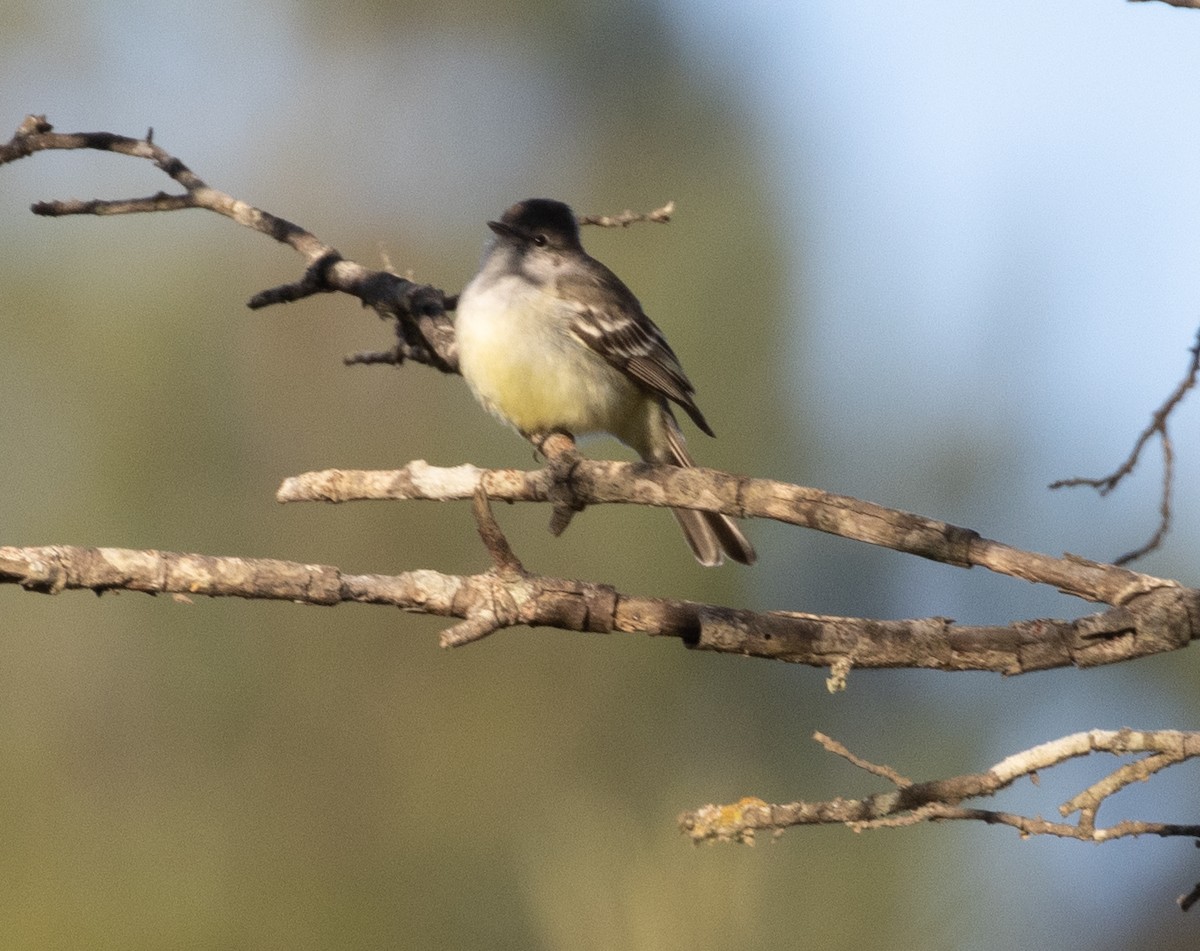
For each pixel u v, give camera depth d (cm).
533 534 1364
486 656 1331
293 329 1513
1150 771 520
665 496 610
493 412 960
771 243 1443
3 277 1479
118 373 1459
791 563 1382
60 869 1173
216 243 1562
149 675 1322
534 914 631
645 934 587
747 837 523
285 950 1161
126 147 812
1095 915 1292
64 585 541
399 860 1248
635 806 741
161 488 1448
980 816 518
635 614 573
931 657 575
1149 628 561
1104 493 675
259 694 1319
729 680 1305
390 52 1738
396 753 1303
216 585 549
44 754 1281
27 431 1444
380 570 1401
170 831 1230
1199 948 1319
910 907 655
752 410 1395
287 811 1277
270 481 1474
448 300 930
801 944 609
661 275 1427
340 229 1692
